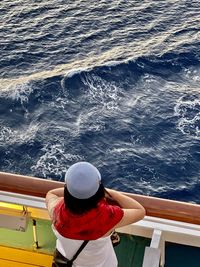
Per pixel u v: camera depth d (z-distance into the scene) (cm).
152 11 5466
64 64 4738
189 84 4525
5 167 3562
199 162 3534
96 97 4416
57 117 4175
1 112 4238
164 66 4722
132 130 3956
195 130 3891
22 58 4791
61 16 5388
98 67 4656
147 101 4303
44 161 3619
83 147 3784
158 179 3391
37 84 4484
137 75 4625
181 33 5125
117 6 5534
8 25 5212
